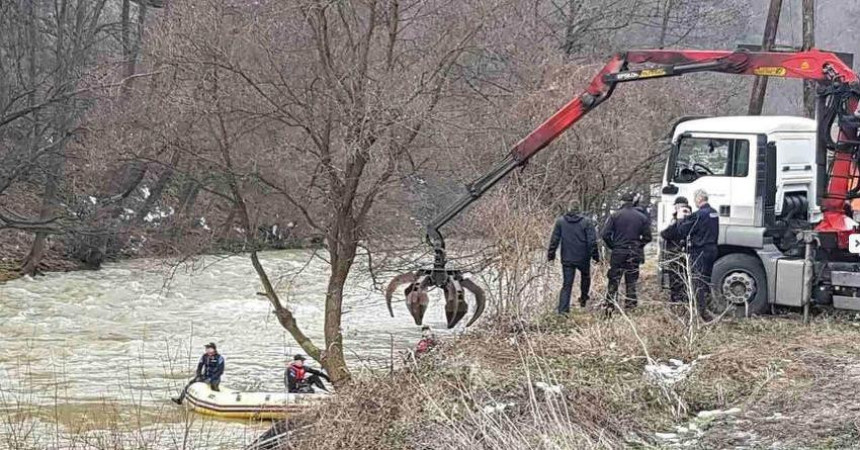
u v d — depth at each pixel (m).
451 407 9.66
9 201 35.91
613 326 12.39
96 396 17.28
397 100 14.96
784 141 15.66
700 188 15.50
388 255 16.73
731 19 36.12
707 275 14.37
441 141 15.55
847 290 13.98
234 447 13.53
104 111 24.69
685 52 13.70
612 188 23.33
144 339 23.12
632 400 10.13
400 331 22.80
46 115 32.53
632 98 24.33
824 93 13.81
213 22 15.41
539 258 15.59
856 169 14.04
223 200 19.12
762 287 14.73
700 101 29.09
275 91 15.55
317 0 14.85
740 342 12.37
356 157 15.52
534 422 9.05
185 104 15.51
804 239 14.47
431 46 15.77
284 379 17.66
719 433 9.10
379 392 10.12
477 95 16.53
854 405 9.41
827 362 11.42
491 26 16.11
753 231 14.94
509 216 15.31
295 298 27.77
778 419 9.26
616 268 14.87
